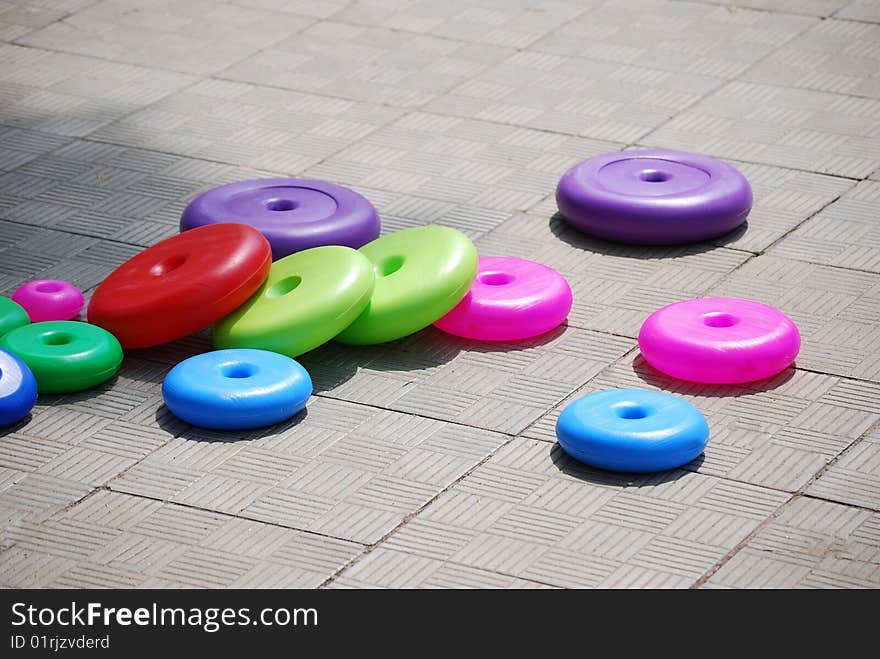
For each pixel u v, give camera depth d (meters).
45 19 13.84
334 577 6.32
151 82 12.34
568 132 11.24
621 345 8.27
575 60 12.69
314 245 8.72
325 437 7.40
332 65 12.68
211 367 7.59
